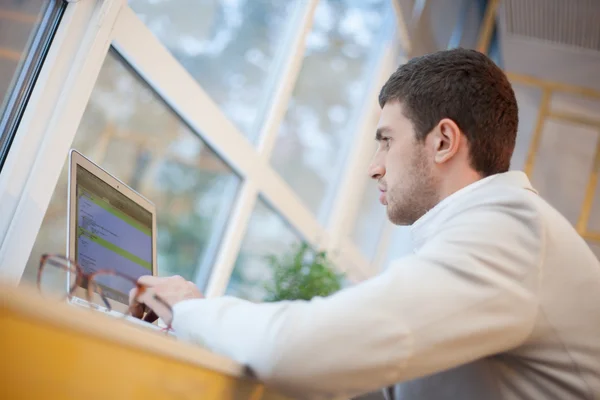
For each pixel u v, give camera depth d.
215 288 2.89
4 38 1.72
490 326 1.08
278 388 1.02
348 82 4.05
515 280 1.13
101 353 0.73
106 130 2.19
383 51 4.29
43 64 1.75
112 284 1.63
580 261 1.21
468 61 1.40
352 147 4.21
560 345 1.20
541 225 1.18
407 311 1.04
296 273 2.95
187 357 0.86
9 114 1.72
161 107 2.39
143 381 0.80
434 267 1.09
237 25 2.85
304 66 3.53
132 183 2.41
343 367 1.00
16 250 1.71
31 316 0.64
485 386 1.27
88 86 1.83
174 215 2.66
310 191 3.94
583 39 4.49
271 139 3.18
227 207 2.96
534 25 4.50
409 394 1.38
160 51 2.23
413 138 1.39
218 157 2.82
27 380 0.66
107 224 1.67
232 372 0.97
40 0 1.75
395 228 5.13
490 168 1.37
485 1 5.50
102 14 1.82
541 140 4.87
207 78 2.75
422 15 4.33
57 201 1.94
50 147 1.75
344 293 1.06
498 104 1.38
